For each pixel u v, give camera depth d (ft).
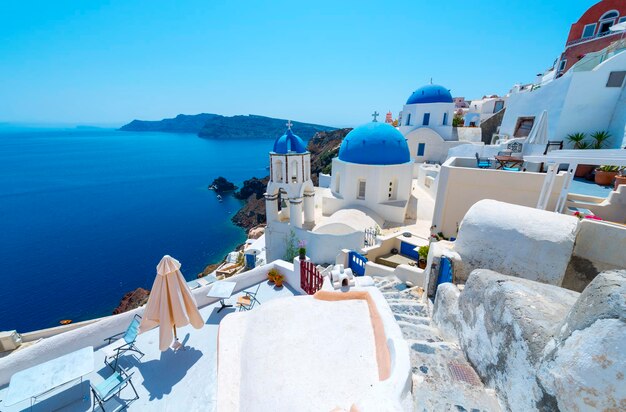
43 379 19.27
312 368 13.07
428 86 100.22
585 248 17.40
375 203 66.18
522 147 48.34
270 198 68.13
